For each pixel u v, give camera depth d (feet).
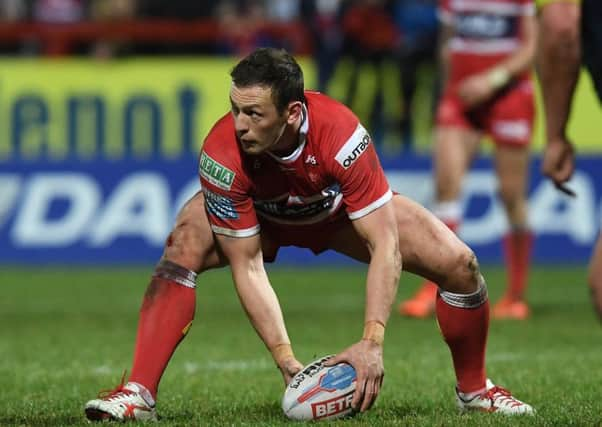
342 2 192.03
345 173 57.00
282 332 60.90
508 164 122.52
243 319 122.21
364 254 62.90
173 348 61.93
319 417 57.52
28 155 183.11
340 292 147.95
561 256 174.81
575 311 128.57
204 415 63.72
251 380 80.23
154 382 61.46
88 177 178.19
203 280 167.53
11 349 100.68
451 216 120.67
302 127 56.80
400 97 186.80
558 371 82.94
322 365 58.29
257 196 59.36
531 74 122.31
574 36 58.13
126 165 178.19
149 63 184.44
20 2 214.69
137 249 177.99
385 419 59.82
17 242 178.50
